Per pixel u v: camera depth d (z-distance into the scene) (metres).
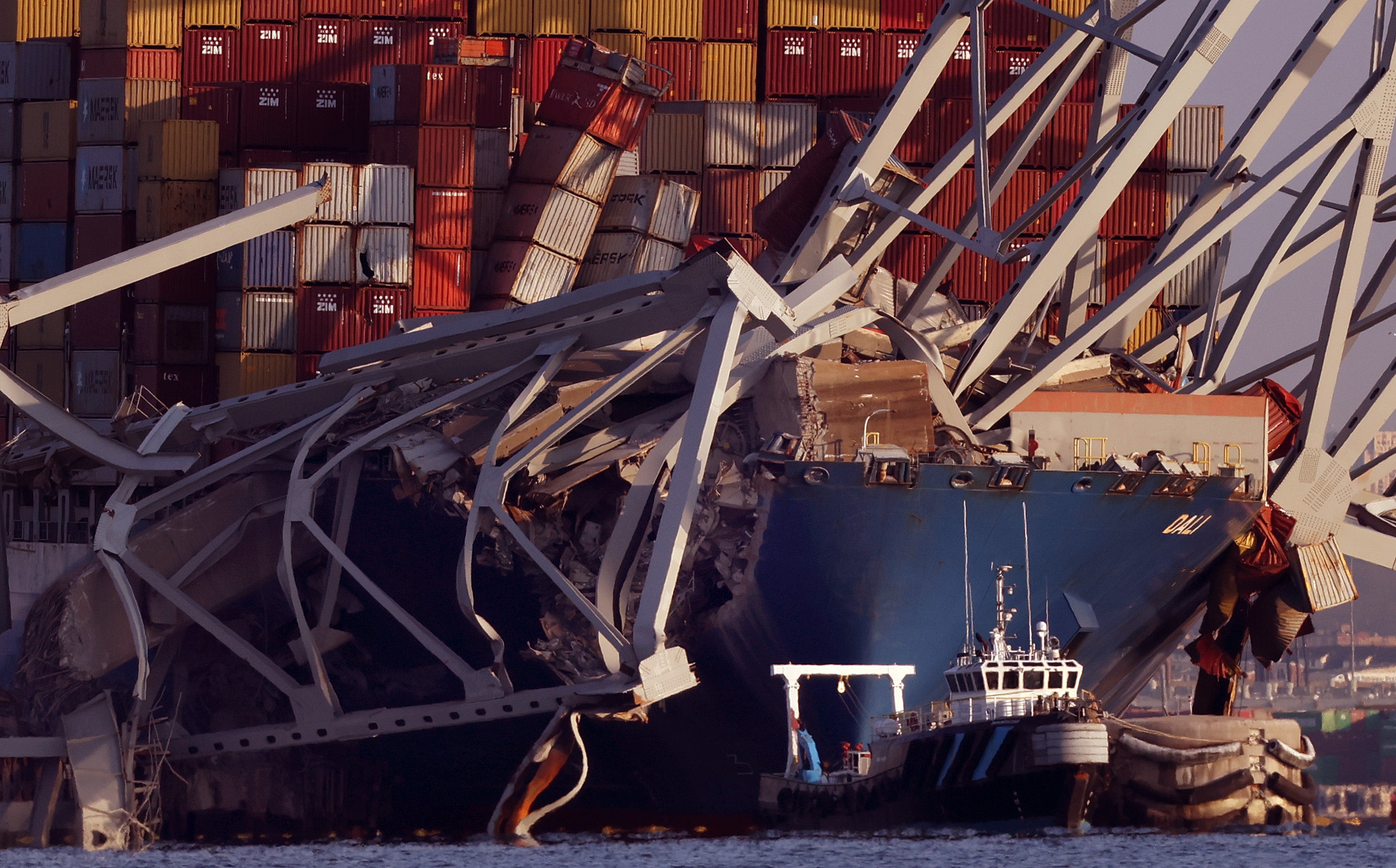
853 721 162.25
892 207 188.62
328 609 178.62
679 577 162.50
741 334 170.50
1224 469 157.88
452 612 185.38
